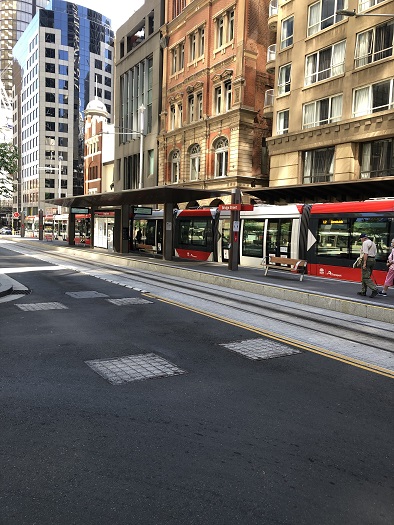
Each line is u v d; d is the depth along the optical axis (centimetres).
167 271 1864
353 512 296
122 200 2509
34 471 335
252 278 1484
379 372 594
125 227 2705
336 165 2381
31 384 521
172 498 306
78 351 662
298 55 2634
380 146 2219
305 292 1177
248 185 3162
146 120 4322
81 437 392
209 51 3400
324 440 399
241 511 294
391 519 289
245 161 3139
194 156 3612
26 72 10569
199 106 3556
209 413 451
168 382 539
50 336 749
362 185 2102
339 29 2367
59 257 2619
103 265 2159
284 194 2684
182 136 3678
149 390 511
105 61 10875
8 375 551
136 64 4500
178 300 1156
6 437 389
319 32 2478
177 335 776
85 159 6347
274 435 406
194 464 352
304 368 607
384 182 1984
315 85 2512
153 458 359
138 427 415
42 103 9638
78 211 3400
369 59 2228
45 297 1159
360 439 402
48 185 9669
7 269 1852
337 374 584
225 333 798
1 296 1159
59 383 527
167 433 405
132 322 874
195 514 290
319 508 299
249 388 526
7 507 291
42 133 9638
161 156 4009
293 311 1050
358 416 452
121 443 383
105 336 758
